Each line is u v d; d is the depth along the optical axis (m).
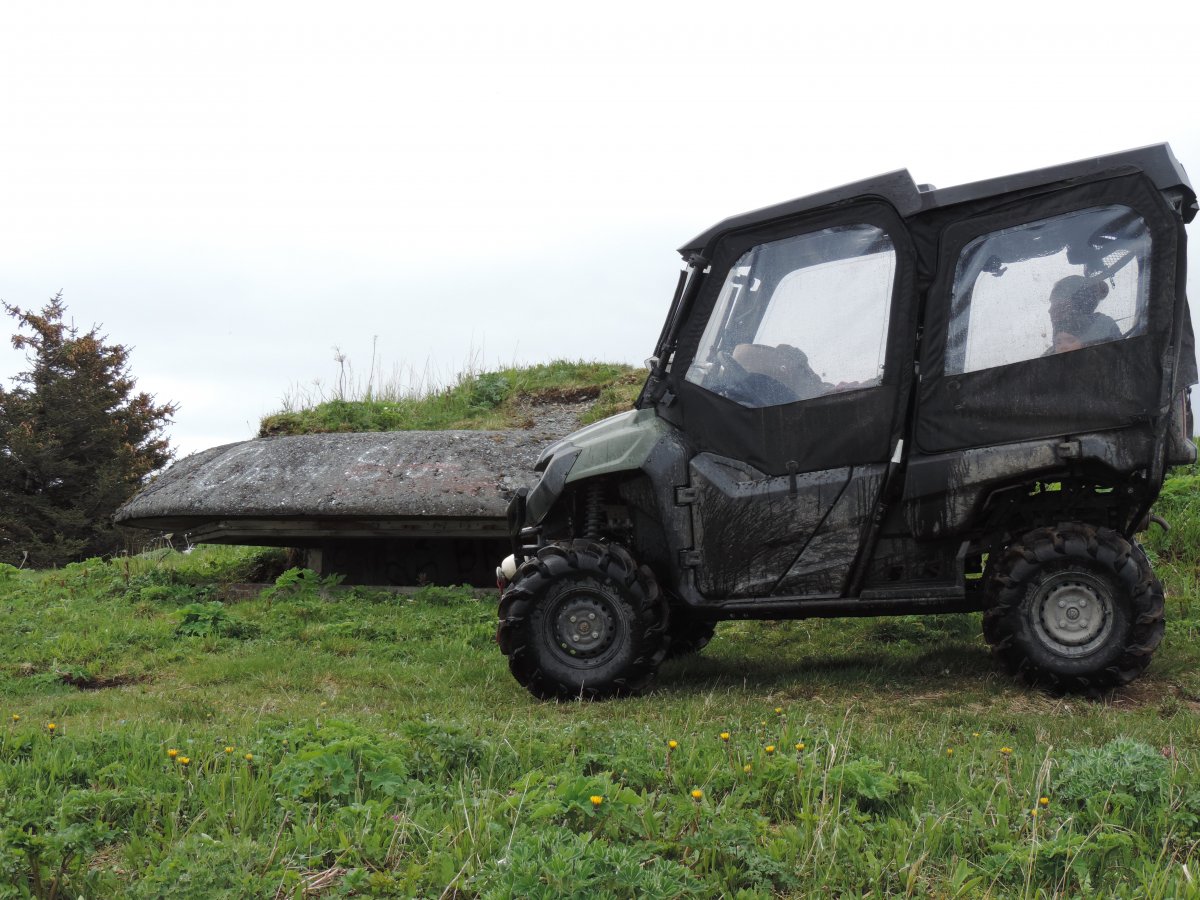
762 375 6.71
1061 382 6.16
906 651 7.90
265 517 10.79
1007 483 6.30
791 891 3.38
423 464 10.93
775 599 6.65
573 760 4.56
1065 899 3.29
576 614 6.70
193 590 10.99
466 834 3.60
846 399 6.53
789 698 6.60
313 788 4.12
